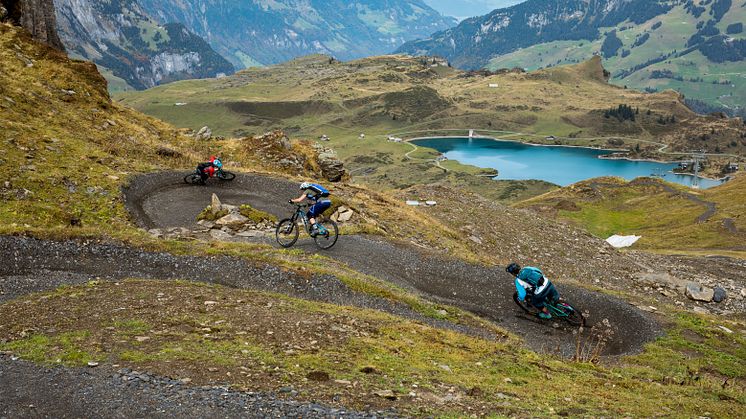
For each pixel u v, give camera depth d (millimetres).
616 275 38250
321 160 49094
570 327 17531
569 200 147125
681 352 16203
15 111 32500
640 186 158125
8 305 12570
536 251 40688
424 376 9156
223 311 12477
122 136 38406
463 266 22141
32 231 18266
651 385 11648
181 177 33344
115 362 8492
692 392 11531
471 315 17172
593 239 47938
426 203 46844
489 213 47781
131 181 29531
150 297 13445
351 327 12195
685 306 32656
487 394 8547
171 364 8414
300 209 21531
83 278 16219
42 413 6852
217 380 7805
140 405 6977
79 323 10984
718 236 98812
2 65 37375
